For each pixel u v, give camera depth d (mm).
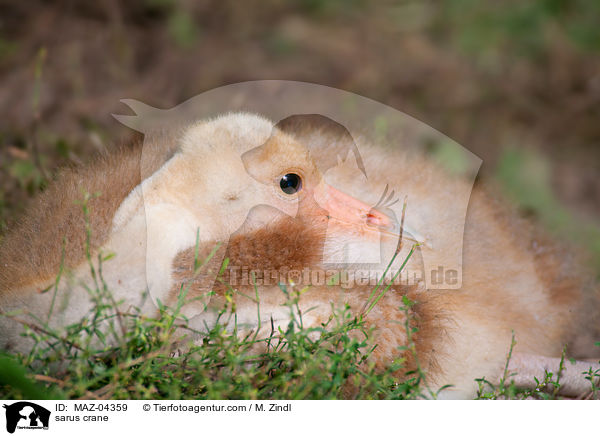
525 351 11641
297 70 20062
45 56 19125
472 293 11438
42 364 8070
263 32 21453
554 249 12891
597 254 14461
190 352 8141
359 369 8875
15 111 17203
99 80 18984
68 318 8617
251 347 8820
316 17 22172
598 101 20203
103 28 20234
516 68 20891
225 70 19859
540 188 17141
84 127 16672
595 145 19094
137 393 7816
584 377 11055
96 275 8898
